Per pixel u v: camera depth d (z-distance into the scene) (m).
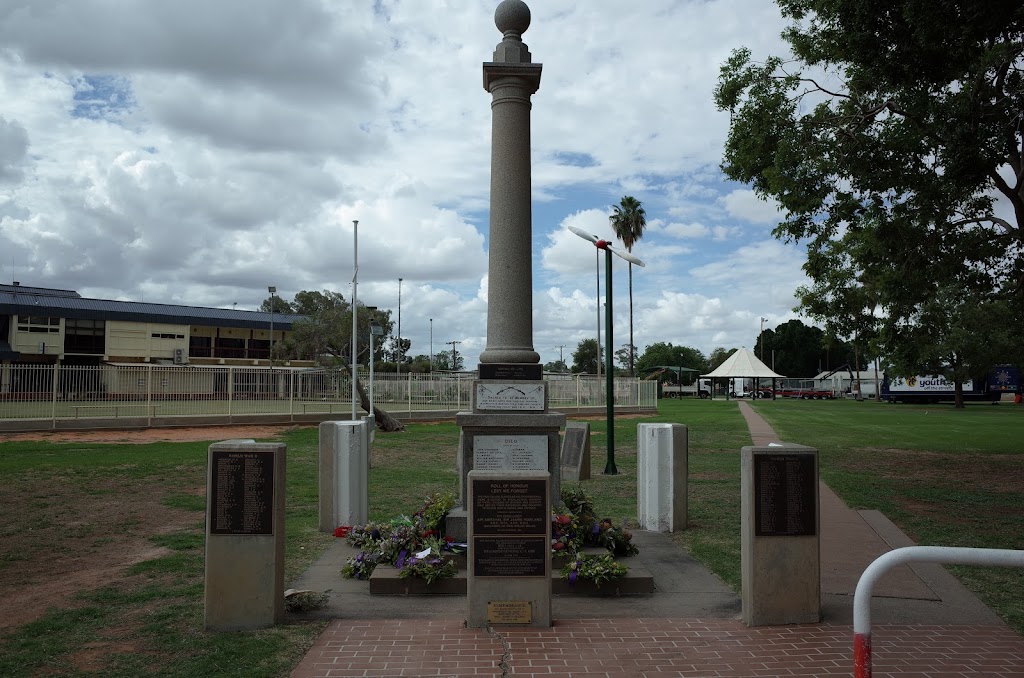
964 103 12.72
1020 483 14.42
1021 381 61.00
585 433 15.38
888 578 7.47
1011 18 11.65
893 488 13.77
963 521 10.69
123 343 57.16
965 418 38.16
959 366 42.62
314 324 45.62
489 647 5.50
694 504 12.20
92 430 27.34
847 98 15.22
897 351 18.59
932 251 15.42
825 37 14.97
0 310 52.41
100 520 10.81
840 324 18.86
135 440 24.06
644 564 8.23
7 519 10.88
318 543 9.20
